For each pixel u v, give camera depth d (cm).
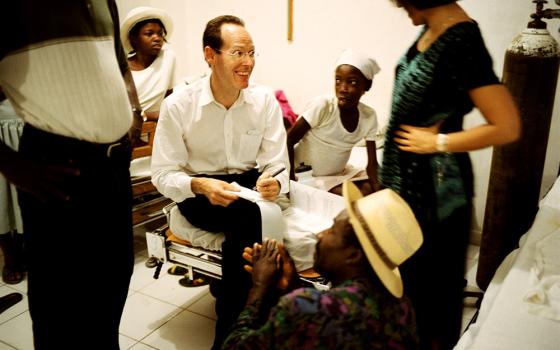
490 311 131
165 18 306
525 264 153
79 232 122
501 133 120
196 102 197
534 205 214
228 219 183
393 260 100
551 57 194
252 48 192
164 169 198
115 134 122
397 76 138
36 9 104
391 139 137
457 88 123
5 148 106
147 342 207
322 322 93
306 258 184
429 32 129
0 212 242
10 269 256
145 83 298
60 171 111
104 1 118
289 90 366
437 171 132
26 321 222
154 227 329
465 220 137
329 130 252
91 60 113
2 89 114
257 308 121
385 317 98
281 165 208
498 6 260
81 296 128
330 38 335
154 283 256
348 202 103
